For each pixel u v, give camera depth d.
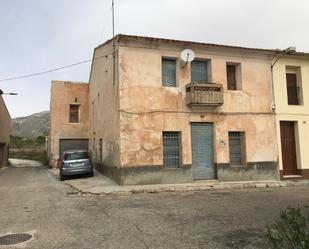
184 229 7.36
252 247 5.98
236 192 13.66
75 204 10.80
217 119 16.81
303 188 15.23
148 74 15.77
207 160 16.70
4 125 32.41
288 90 18.80
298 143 18.23
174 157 16.09
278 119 17.95
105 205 10.57
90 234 7.04
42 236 6.95
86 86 27.88
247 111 17.41
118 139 15.30
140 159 15.24
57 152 26.83
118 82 15.37
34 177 20.86
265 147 17.55
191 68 16.94
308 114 18.58
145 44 15.83
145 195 12.80
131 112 15.31
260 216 8.62
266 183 16.09
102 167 19.64
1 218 8.77
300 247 4.32
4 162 32.78
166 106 15.94
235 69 17.91
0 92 27.73
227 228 7.40
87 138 27.41
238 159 17.34
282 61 18.44
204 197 12.14
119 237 6.79
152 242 6.41
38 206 10.48
